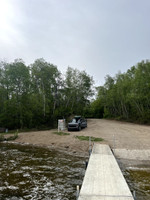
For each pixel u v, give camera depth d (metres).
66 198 5.04
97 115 69.81
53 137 16.48
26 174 7.09
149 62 29.94
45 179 6.54
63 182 6.25
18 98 26.45
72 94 38.25
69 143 13.57
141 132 18.34
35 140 16.00
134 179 6.51
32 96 28.23
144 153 10.00
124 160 9.11
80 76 40.88
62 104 37.53
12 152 11.54
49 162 8.95
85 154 10.75
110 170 6.42
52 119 30.47
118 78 41.94
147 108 33.50
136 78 30.30
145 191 5.47
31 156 10.34
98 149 10.32
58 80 35.31
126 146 11.63
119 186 4.97
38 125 27.72
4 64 27.52
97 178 5.60
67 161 9.16
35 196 5.18
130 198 4.26
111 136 15.68
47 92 33.22
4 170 7.62
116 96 43.53
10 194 5.32
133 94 30.16
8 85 26.83
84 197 4.29
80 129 20.88
